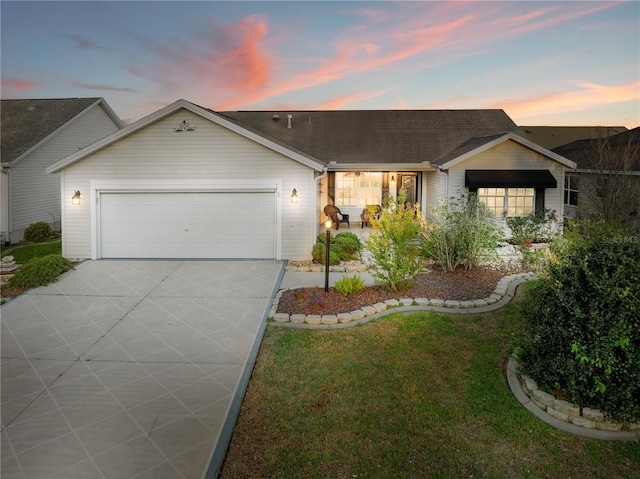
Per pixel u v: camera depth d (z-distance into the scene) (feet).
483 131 71.46
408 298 34.27
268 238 49.08
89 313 33.24
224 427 18.86
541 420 18.83
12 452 17.37
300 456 16.92
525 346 21.90
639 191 56.34
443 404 20.24
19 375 23.82
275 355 25.82
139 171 48.06
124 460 16.87
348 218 66.95
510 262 44.21
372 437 17.95
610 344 17.46
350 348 26.37
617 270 17.63
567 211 74.64
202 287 39.37
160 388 22.33
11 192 62.13
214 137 47.65
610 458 16.48
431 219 60.49
